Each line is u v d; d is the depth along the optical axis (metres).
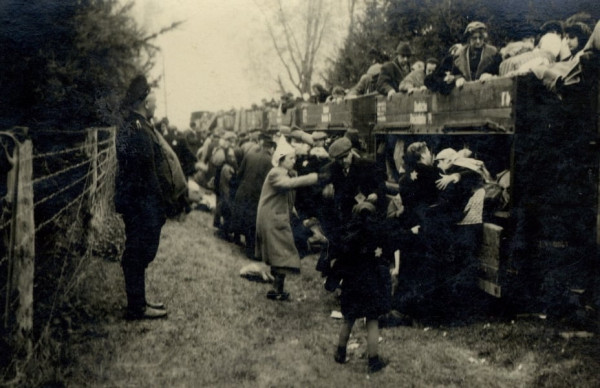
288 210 5.65
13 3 3.76
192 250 7.53
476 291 4.57
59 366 3.49
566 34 4.96
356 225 4.03
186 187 6.07
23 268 3.10
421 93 5.67
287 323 4.86
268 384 3.63
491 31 5.57
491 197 4.42
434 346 4.24
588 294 4.21
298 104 10.26
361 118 7.48
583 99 4.17
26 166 3.10
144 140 4.66
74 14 3.92
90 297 4.71
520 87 4.14
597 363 3.69
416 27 7.46
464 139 5.19
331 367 3.94
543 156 4.21
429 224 4.61
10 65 3.83
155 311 4.78
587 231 4.21
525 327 4.27
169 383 3.56
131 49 4.47
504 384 3.57
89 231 5.11
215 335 4.46
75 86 4.11
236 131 15.51
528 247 4.25
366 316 3.92
